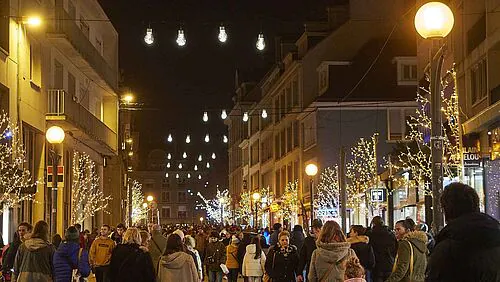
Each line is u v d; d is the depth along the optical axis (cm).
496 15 2786
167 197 16475
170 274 1353
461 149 2783
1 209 2748
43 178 3394
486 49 2844
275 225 2305
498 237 652
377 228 1647
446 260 656
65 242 1516
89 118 4059
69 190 4019
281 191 6588
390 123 5247
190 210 16412
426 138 3609
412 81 5309
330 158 5244
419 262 1202
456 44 3250
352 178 5056
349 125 5256
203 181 16412
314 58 5681
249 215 7894
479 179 2962
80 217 4250
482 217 663
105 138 4566
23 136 3138
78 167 4216
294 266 1655
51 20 3453
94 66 4228
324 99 5247
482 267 646
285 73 6116
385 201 3709
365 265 1545
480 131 2898
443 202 684
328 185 5162
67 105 3544
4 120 2755
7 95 2883
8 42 2877
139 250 1340
